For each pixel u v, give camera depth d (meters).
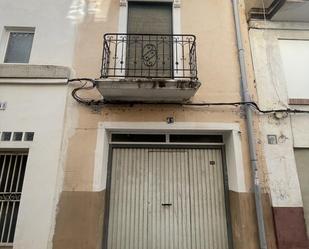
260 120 4.70
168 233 4.61
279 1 4.85
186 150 4.98
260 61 5.02
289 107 4.79
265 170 4.46
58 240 4.00
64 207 4.16
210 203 4.75
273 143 4.58
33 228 3.97
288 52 5.22
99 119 4.61
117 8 5.25
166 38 5.18
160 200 4.74
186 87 4.27
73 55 4.91
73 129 4.53
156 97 4.60
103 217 4.53
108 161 4.80
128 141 4.92
